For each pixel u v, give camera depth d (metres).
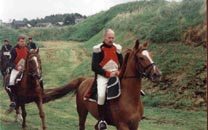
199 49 19.91
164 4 32.75
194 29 21.34
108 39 8.12
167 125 13.59
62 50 40.09
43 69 31.11
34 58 10.80
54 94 9.82
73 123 13.30
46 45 51.25
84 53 37.78
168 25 24.06
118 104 7.83
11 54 11.31
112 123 8.21
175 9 26.45
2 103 17.36
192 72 18.25
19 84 11.02
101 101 8.04
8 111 11.81
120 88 7.88
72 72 28.97
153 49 22.44
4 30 48.47
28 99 10.98
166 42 22.38
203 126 13.38
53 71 30.28
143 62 7.48
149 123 13.88
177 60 19.78
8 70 12.72
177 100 16.98
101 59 8.12
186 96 17.02
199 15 22.47
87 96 8.55
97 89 8.18
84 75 26.39
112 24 38.94
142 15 32.44
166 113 15.58
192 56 19.55
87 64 28.67
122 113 7.76
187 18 23.34
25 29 67.94
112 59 8.14
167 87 18.22
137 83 7.77
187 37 21.38
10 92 12.18
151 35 24.20
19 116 12.90
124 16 36.75
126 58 7.91
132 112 7.71
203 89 16.97
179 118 14.67
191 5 25.03
